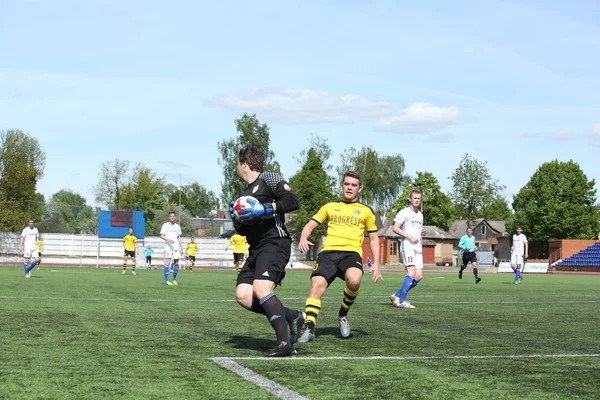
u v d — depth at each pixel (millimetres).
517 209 86500
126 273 30953
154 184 92125
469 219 84000
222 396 4379
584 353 6691
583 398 4562
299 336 7152
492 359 6203
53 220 47844
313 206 66500
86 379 4910
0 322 8680
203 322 9102
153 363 5652
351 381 4992
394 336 8008
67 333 7648
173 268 20516
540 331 8758
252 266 6473
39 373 5125
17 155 67562
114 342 6949
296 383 4867
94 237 48094
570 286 24109
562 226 82125
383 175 97750
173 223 20688
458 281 28703
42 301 12438
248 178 6480
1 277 23156
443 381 5066
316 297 7445
